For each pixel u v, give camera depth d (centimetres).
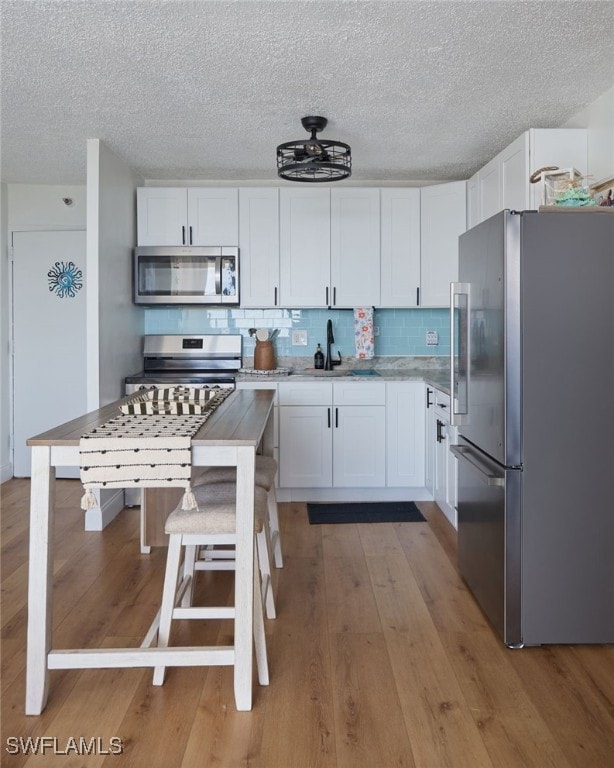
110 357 412
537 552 240
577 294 236
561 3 235
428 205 458
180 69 290
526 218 235
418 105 335
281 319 499
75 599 285
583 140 334
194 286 458
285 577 313
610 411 238
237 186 491
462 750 182
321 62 283
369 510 430
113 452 196
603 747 183
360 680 219
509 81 305
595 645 245
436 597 289
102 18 244
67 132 379
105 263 400
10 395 523
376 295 464
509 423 237
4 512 426
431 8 238
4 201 510
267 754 180
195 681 220
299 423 441
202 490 249
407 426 443
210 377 442
